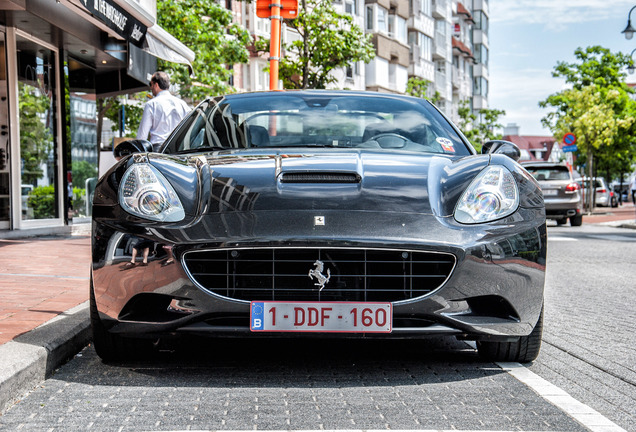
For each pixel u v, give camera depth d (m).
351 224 3.72
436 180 4.13
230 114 5.16
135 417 3.20
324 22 20.25
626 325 5.65
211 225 3.75
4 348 3.84
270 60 10.73
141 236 3.78
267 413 3.26
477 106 75.75
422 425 3.12
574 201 21.67
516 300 3.88
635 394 3.68
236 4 32.72
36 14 11.02
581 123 38.00
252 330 3.68
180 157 4.47
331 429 3.06
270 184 3.99
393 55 47.06
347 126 5.00
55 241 10.81
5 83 11.80
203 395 3.53
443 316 3.74
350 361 4.26
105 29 13.09
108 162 11.43
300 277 3.74
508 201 3.99
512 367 4.17
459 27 69.44
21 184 12.12
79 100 15.16
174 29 20.22
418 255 3.75
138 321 3.80
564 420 3.22
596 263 10.64
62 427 3.08
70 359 4.25
